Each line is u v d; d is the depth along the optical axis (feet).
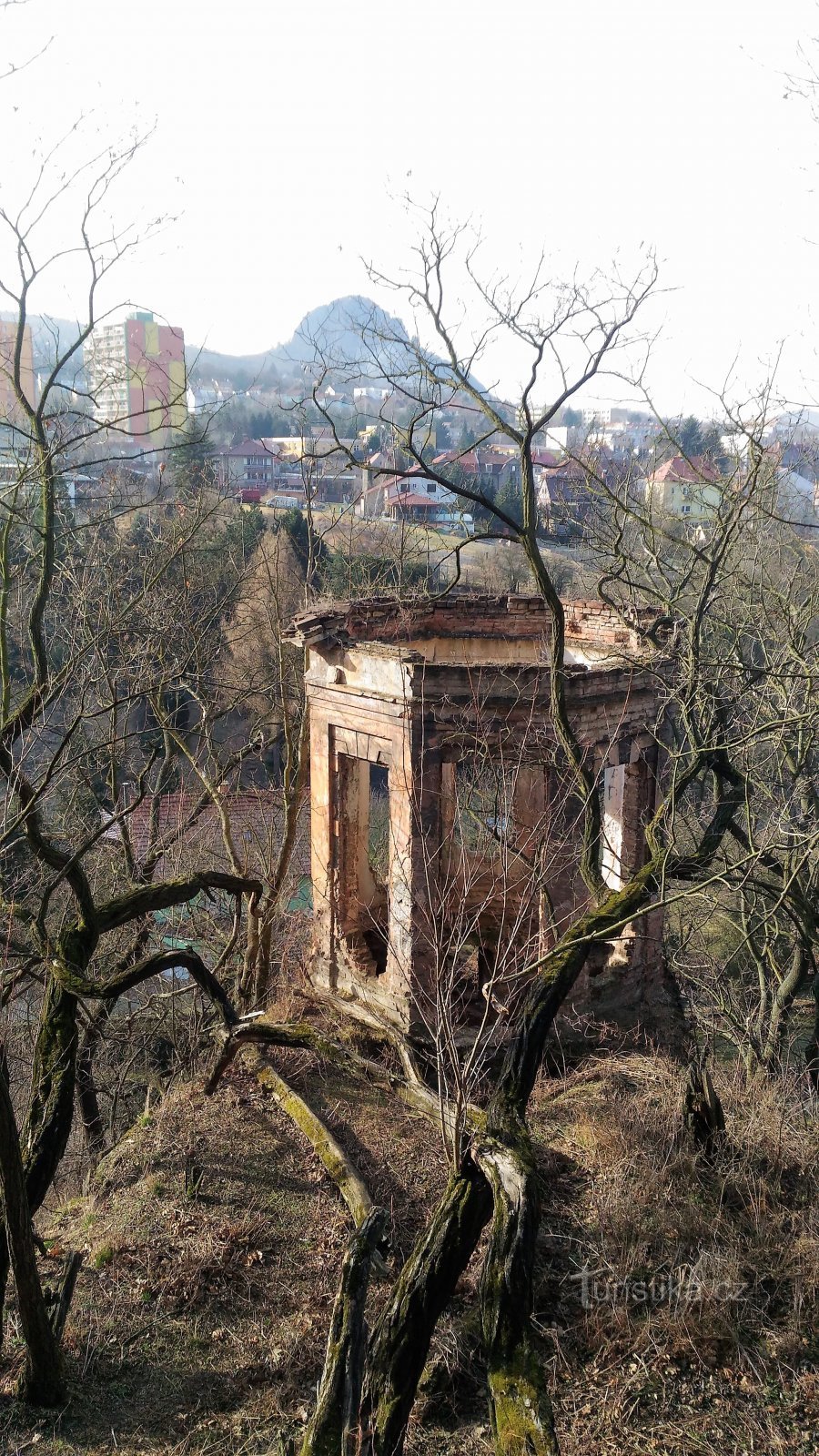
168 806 74.18
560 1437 26.58
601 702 42.78
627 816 48.08
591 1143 38.01
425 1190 36.01
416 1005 42.16
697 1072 38.91
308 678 46.16
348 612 46.65
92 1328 31.09
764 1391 28.43
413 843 41.57
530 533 34.71
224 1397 28.86
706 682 46.19
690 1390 28.40
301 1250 34.30
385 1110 40.88
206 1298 32.40
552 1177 36.55
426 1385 28.55
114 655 64.64
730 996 63.72
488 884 50.26
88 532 66.03
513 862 50.11
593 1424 27.09
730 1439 26.84
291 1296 32.35
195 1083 43.98
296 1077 42.83
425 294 39.93
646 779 47.39
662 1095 40.45
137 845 65.21
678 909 66.64
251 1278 33.06
